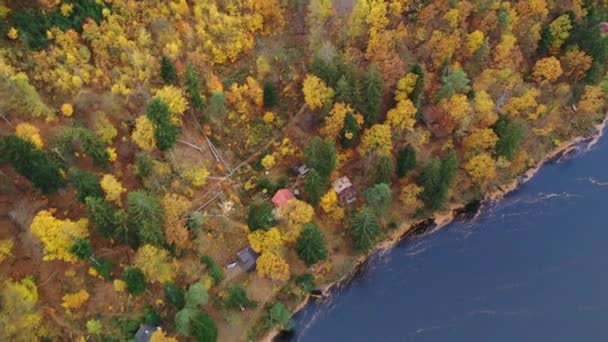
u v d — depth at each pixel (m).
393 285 112.38
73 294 87.44
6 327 77.44
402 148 111.88
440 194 110.62
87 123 98.88
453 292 111.56
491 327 106.88
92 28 101.50
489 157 114.25
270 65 116.62
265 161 107.31
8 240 86.50
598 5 140.38
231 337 96.88
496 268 115.00
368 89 106.25
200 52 111.75
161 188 98.56
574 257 116.56
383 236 114.19
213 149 109.62
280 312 97.88
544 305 109.62
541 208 122.94
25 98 91.81
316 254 99.75
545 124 127.19
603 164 130.50
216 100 104.50
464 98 111.50
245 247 103.00
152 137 97.81
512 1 131.62
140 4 108.31
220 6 116.12
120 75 102.31
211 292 98.00
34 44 98.38
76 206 93.25
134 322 89.62
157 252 89.25
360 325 106.81
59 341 85.38
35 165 84.31
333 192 106.00
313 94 107.94
